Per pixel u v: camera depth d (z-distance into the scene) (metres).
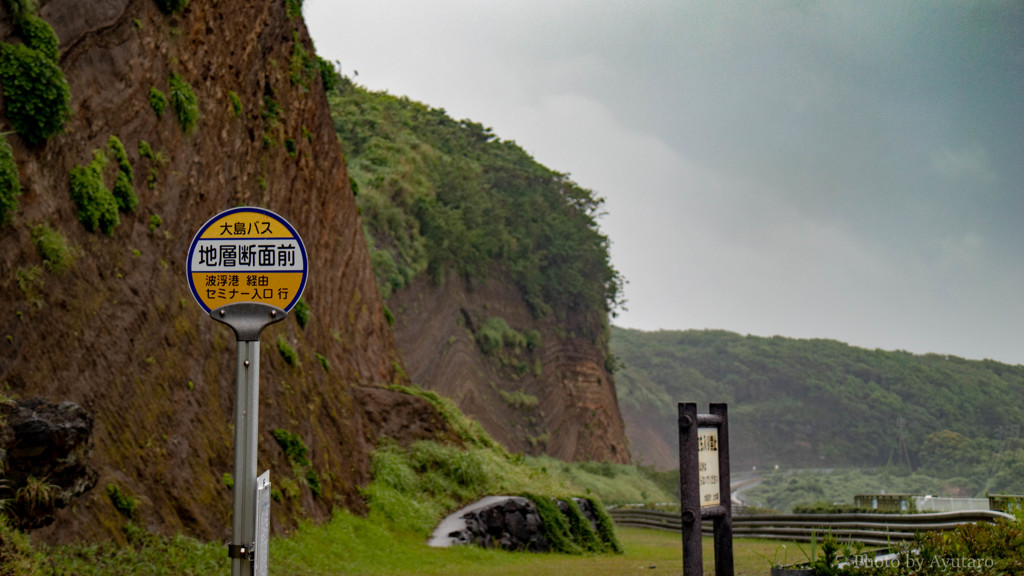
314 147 25.31
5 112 10.54
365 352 27.73
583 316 80.31
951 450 161.50
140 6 14.54
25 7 11.03
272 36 21.58
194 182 15.78
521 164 88.31
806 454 188.12
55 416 8.62
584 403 75.94
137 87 14.00
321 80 26.78
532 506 22.25
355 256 28.70
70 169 11.74
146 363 12.68
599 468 69.31
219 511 13.12
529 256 75.81
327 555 15.27
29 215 10.58
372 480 21.53
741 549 19.95
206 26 17.14
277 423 17.42
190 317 14.56
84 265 11.69
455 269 66.88
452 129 85.25
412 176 65.62
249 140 19.41
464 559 18.06
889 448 181.12
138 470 11.53
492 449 28.30
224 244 4.67
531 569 16.34
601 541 23.19
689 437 6.72
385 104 75.81
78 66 12.48
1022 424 185.00
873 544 18.81
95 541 9.81
